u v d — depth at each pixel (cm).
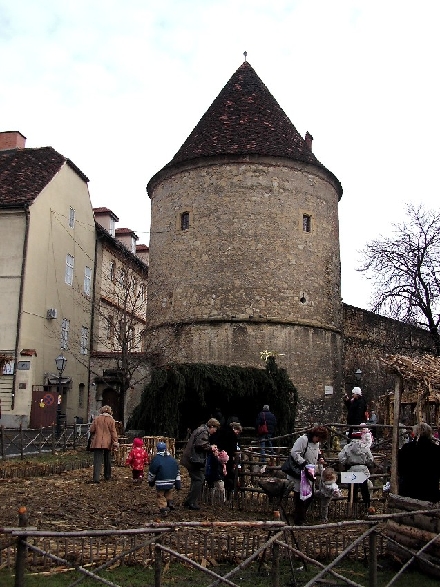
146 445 1759
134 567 732
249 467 1243
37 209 2783
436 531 758
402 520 812
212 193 2611
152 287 2758
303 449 964
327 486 983
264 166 2614
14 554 713
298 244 2612
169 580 692
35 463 1479
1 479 1320
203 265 2570
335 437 1859
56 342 2952
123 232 4338
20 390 2556
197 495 1101
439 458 841
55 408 2508
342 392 2712
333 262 2758
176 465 1074
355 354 3077
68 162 3133
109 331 3262
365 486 1087
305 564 754
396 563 799
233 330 2488
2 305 2638
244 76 2942
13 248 2683
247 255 2541
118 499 1162
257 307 2506
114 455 1744
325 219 2739
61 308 3033
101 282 3588
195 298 2561
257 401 2291
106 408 1416
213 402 2283
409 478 840
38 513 991
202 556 756
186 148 2752
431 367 883
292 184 2642
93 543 769
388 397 2228
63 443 1931
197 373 2155
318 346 2592
